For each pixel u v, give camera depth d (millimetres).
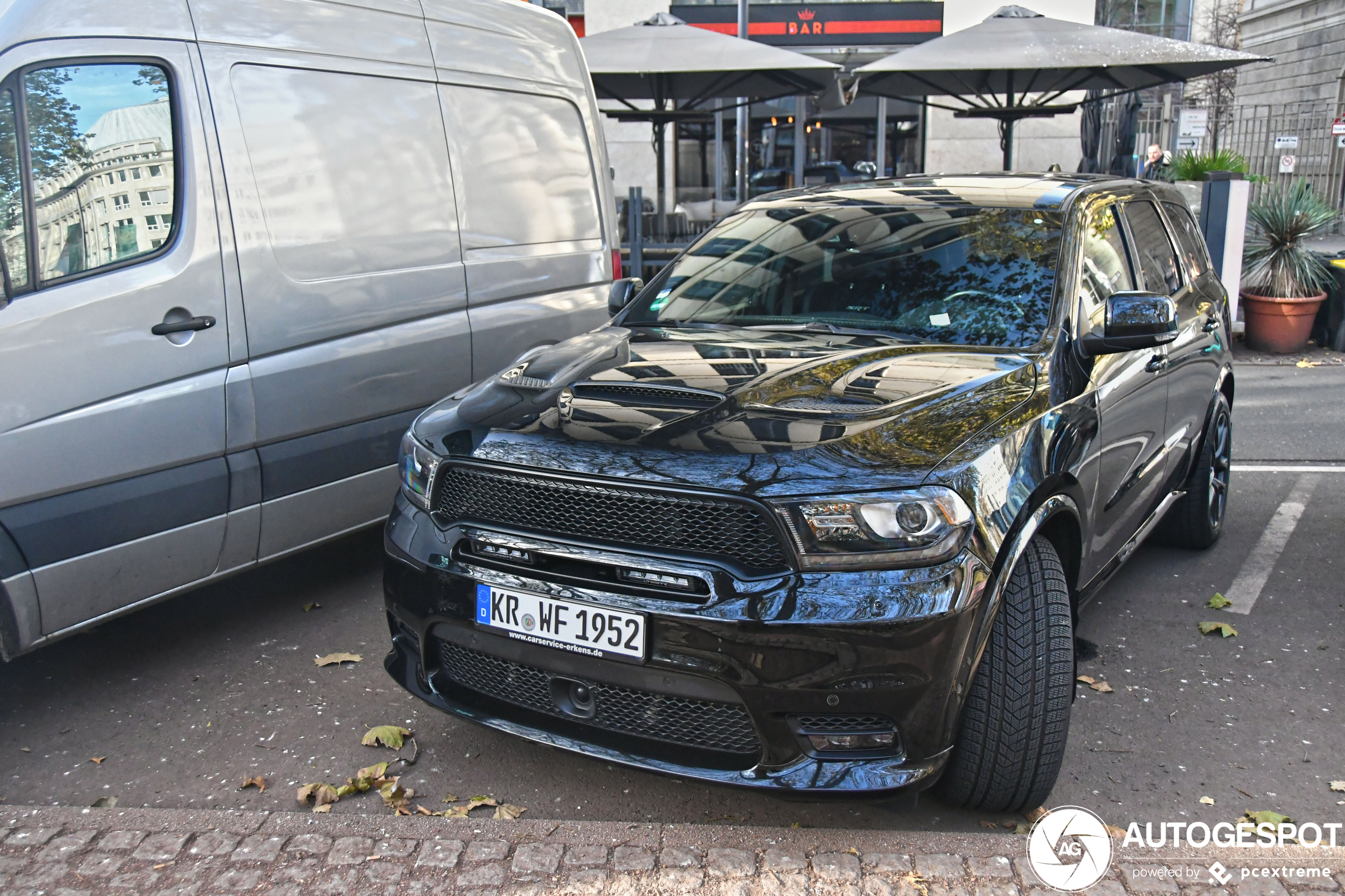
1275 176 14758
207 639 4020
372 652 3904
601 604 2496
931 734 2430
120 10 3336
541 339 5027
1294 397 8531
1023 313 3334
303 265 3867
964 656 2428
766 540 2393
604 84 11133
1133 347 3230
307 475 3955
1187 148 12703
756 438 2523
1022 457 2680
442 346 4465
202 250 3529
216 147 3574
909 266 3629
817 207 4129
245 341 3678
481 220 4688
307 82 3898
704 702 2490
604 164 5574
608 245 5527
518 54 4977
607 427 2656
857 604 2336
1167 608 4395
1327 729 3379
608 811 2906
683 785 3027
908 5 17969
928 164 17938
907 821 2814
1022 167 17656
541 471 2580
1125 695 3613
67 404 3189
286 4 3842
